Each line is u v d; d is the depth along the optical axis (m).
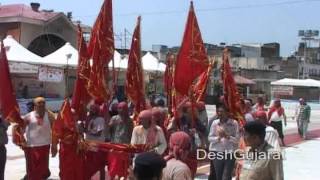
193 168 8.61
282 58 100.12
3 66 10.43
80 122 10.06
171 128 9.53
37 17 41.19
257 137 5.71
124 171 10.09
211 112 43.94
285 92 68.56
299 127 25.86
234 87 10.23
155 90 39.69
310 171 15.15
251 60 88.88
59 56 29.62
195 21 9.77
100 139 10.82
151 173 3.65
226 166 9.21
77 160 9.62
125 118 10.78
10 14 40.66
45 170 10.70
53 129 9.62
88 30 43.41
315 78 98.12
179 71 9.80
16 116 10.51
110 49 10.13
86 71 9.91
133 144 9.36
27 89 36.62
